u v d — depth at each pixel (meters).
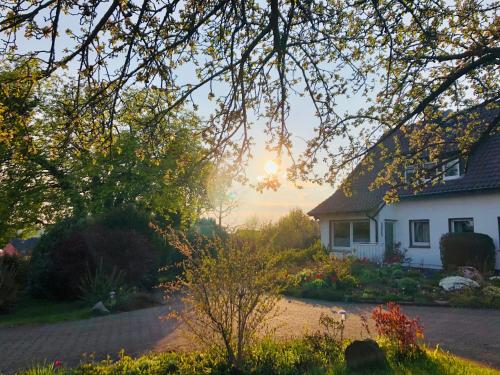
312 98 6.39
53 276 15.88
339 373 5.62
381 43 7.02
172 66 5.34
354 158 8.05
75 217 20.05
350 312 11.22
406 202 22.48
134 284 15.83
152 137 5.58
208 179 5.91
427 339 8.12
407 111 7.91
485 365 6.46
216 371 5.66
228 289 5.97
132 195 22.09
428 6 6.60
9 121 5.21
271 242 6.96
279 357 6.14
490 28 7.34
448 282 13.62
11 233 22.64
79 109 5.06
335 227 25.83
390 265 18.97
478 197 19.22
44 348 8.22
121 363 6.25
